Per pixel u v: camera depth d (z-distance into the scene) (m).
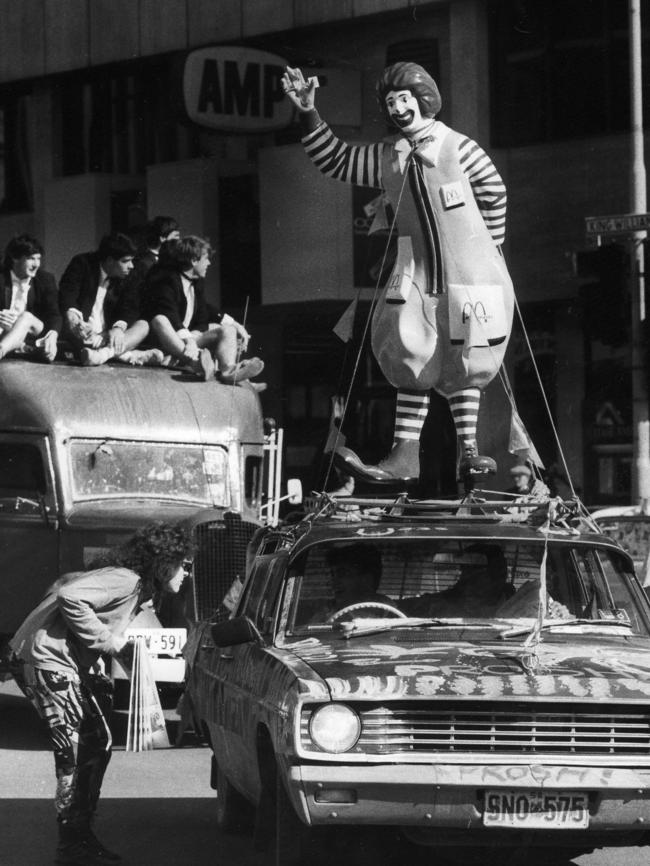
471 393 13.62
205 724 12.05
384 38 34.50
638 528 19.30
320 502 11.21
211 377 20.70
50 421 19.05
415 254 13.53
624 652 9.80
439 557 10.64
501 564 10.70
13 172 40.88
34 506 18.92
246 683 10.24
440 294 13.41
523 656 9.41
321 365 36.66
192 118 32.22
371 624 10.15
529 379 33.03
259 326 37.22
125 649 16.45
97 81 39.34
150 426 19.72
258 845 10.02
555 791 8.91
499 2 33.12
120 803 13.34
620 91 31.89
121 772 15.00
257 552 12.01
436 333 13.48
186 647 12.80
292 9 35.28
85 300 21.31
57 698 10.80
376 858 10.61
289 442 36.81
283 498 21.61
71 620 10.59
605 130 32.09
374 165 13.75
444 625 10.19
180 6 37.12
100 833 12.03
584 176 32.22
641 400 23.77
